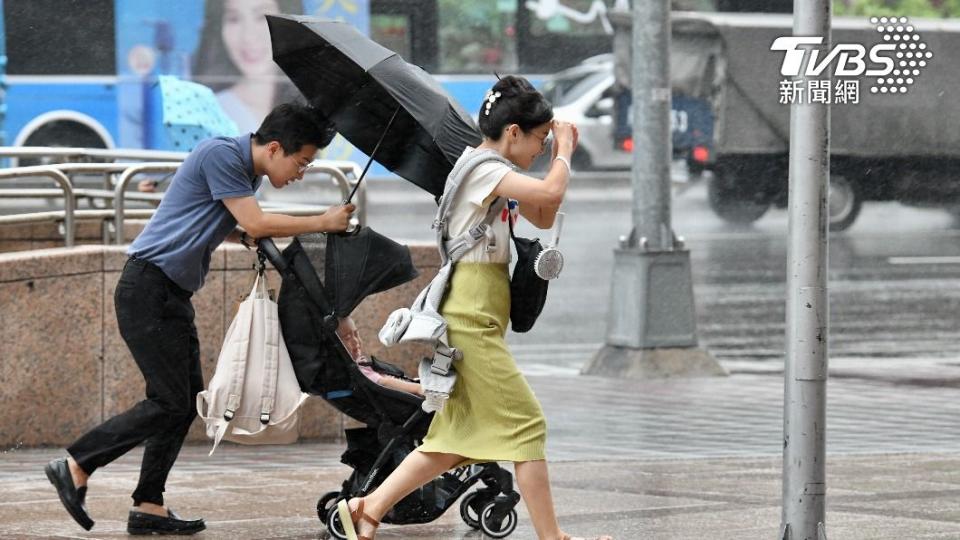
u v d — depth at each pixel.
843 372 36.12
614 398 31.38
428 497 16.42
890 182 69.94
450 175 14.43
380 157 16.53
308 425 25.23
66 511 18.17
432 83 16.34
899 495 19.98
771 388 33.09
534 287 14.49
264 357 16.17
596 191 63.94
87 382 23.84
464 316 14.37
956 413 29.59
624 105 63.47
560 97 62.84
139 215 27.33
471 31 60.47
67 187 24.31
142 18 55.66
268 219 16.12
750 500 19.58
